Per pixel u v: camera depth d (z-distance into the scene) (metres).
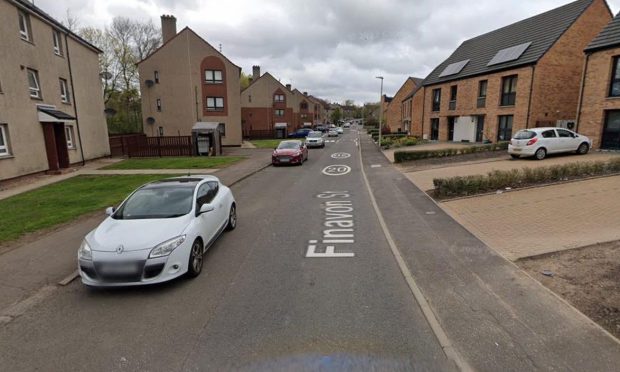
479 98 26.38
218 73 35.34
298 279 5.19
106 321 4.17
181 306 4.47
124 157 24.64
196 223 5.55
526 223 7.29
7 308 4.53
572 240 6.09
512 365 3.23
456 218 8.16
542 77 21.45
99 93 23.12
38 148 16.25
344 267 5.60
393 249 6.32
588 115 17.23
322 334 3.81
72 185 13.84
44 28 17.27
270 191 12.28
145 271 4.69
